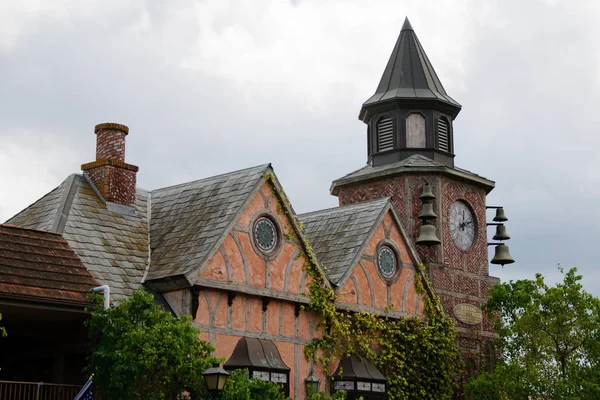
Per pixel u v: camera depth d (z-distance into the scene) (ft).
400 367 96.63
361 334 93.97
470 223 117.70
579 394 92.79
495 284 116.57
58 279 72.74
